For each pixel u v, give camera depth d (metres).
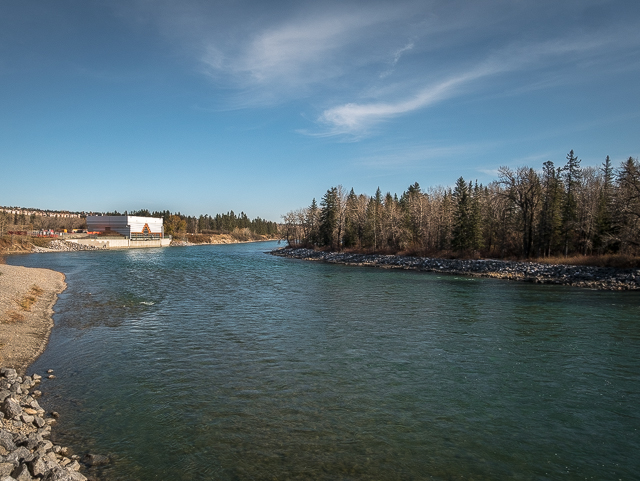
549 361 15.43
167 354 16.30
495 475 8.32
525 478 8.22
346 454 9.03
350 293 33.25
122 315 23.97
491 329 20.50
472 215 64.31
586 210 56.62
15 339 17.58
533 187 56.88
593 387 12.95
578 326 21.12
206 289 35.34
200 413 11.00
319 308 26.31
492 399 12.05
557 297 31.22
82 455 8.83
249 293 33.06
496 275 47.47
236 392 12.45
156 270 53.53
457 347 17.30
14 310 22.42
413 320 22.66
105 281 41.03
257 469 8.39
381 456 8.97
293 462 8.67
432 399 12.02
